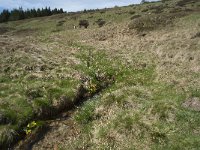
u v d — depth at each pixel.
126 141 16.31
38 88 22.41
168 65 30.45
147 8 80.19
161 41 42.31
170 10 67.19
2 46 34.31
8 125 17.23
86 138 17.14
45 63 30.09
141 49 41.59
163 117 18.30
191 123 17.67
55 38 56.34
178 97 21.39
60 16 108.31
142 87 24.27
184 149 15.31
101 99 22.30
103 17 82.75
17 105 19.38
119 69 31.47
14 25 111.00
